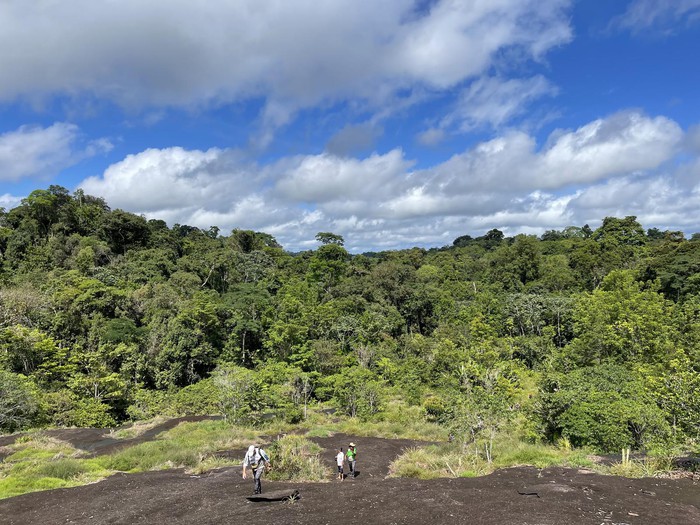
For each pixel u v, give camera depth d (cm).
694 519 873
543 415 2094
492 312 6025
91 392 3434
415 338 5422
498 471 1495
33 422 2859
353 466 1677
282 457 1672
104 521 1078
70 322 4022
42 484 1514
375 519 954
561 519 871
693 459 1426
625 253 7088
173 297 4928
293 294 6219
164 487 1383
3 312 3744
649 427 1680
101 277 5197
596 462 1518
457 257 10544
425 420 3053
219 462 1861
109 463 1870
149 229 7719
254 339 5238
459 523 892
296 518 993
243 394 3019
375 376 4203
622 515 897
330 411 3562
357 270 8338
